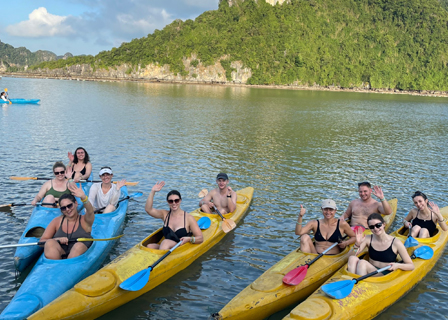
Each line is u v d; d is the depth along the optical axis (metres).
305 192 12.20
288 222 9.57
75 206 6.20
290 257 6.42
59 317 4.86
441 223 7.52
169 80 158.62
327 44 171.50
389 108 61.31
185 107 42.44
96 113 31.80
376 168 16.34
